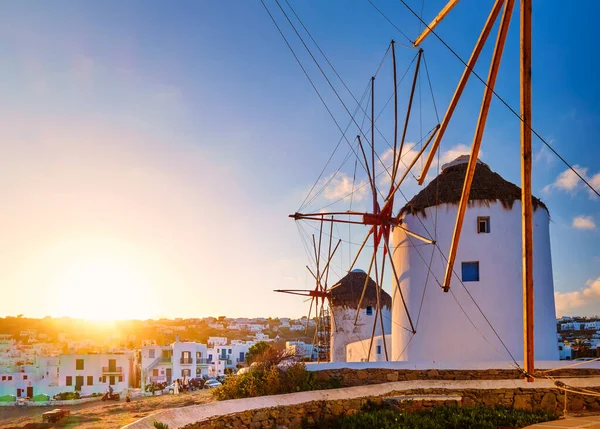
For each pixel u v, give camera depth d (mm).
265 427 16328
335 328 49562
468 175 17562
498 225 25562
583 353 39125
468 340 24938
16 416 37719
